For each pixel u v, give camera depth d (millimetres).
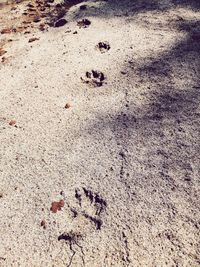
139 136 483
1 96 598
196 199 399
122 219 395
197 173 424
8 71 652
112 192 423
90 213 409
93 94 566
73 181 445
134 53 631
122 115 519
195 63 581
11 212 426
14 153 497
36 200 433
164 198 406
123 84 571
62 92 582
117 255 366
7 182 461
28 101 578
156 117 504
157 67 589
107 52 650
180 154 449
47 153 487
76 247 381
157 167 440
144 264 354
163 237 372
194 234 370
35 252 383
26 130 528
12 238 400
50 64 648
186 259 352
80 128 513
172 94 533
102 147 479
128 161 454
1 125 545
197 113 496
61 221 407
